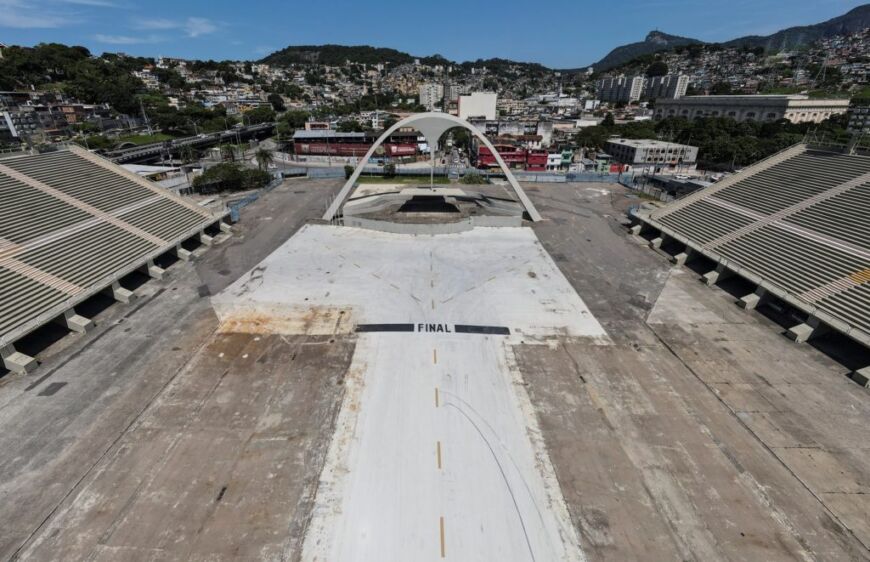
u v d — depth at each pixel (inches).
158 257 1569.9
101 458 738.2
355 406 864.9
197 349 1042.1
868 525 642.8
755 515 658.2
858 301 1069.1
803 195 1535.4
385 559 593.9
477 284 1395.2
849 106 5152.6
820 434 810.2
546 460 751.7
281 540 613.0
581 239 1833.2
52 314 1044.5
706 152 3900.1
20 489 677.3
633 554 602.9
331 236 1814.7
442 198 2325.3
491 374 965.8
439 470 728.3
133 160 3617.1
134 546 599.5
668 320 1198.3
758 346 1080.2
